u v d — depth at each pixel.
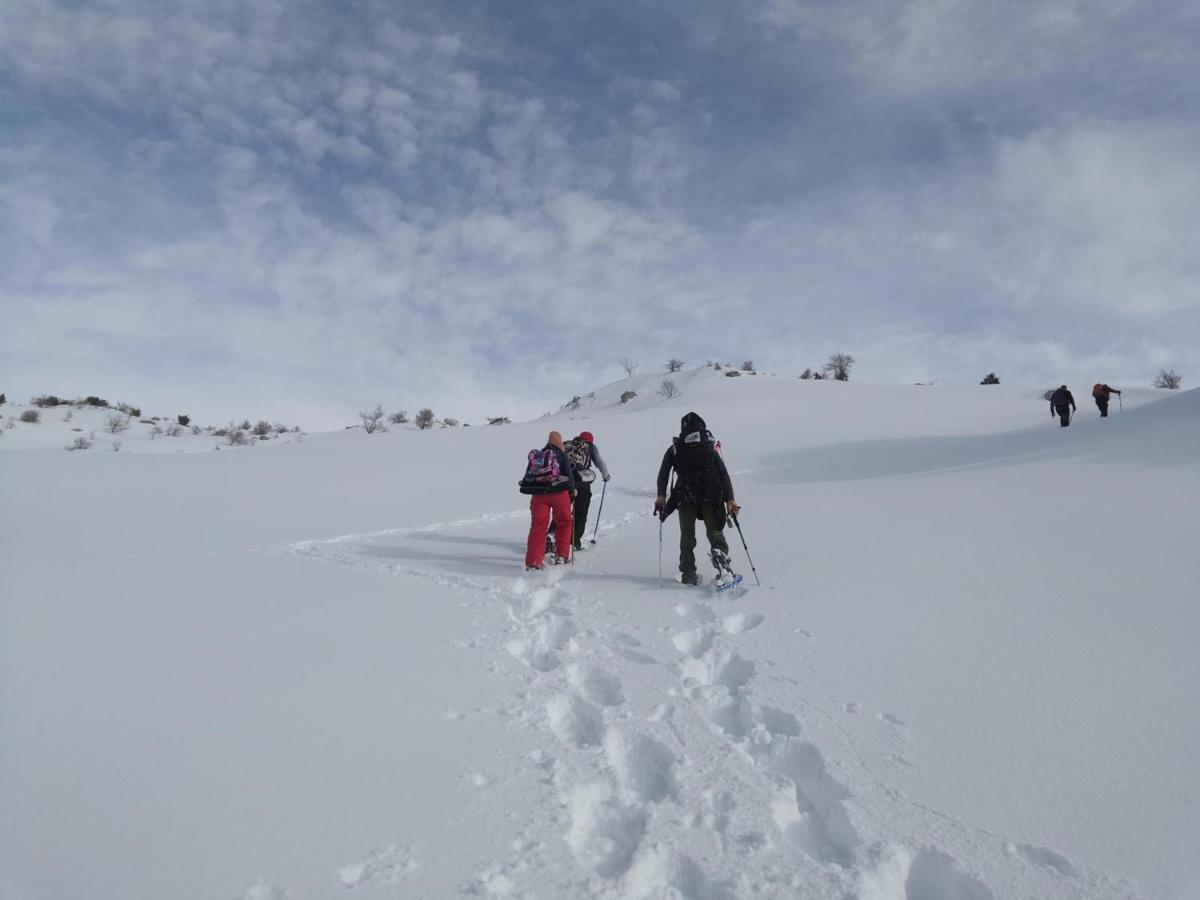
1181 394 24.14
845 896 2.22
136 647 4.37
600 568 7.00
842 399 44.16
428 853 2.36
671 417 37.94
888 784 2.84
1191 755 2.96
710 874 2.32
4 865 2.23
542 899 2.18
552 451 7.18
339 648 4.39
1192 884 2.24
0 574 6.61
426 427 65.88
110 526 10.57
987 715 3.37
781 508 10.69
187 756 2.97
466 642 4.53
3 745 3.04
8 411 50.94
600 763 3.00
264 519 11.54
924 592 5.28
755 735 3.29
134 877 2.20
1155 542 6.30
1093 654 3.97
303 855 2.33
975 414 34.09
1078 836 2.50
